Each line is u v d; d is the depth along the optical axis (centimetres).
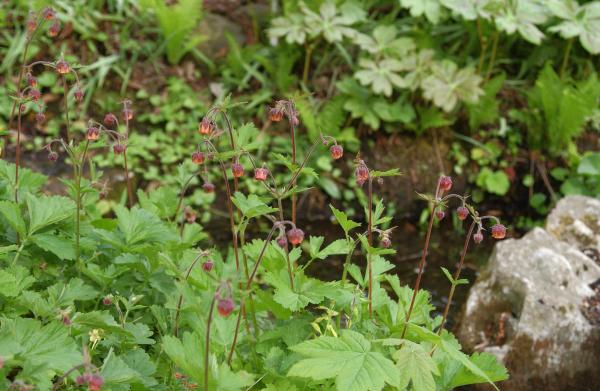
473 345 192
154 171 239
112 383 126
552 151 257
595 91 242
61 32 253
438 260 237
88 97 247
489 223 250
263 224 242
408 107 250
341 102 247
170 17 249
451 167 254
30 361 123
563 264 192
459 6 240
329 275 227
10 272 139
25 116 239
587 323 185
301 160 248
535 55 263
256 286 142
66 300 139
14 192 156
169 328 148
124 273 153
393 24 264
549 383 186
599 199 236
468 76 244
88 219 166
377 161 251
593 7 247
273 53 261
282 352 138
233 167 138
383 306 147
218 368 129
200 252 137
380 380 126
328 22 246
